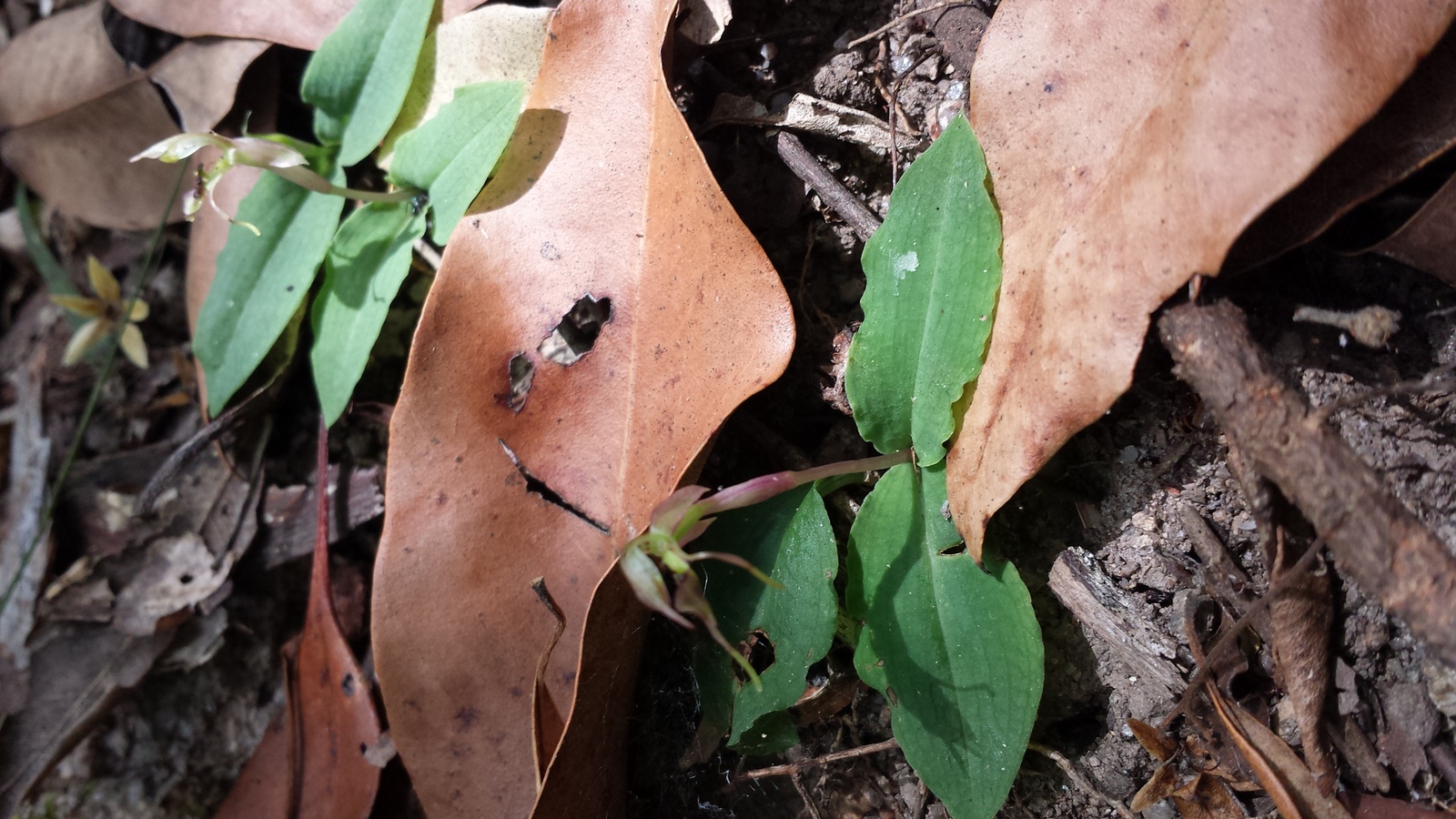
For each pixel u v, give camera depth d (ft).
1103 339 0.50
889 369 0.56
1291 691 0.55
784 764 0.64
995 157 0.54
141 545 0.74
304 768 0.69
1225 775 0.57
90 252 0.83
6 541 0.76
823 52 0.63
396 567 0.58
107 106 0.76
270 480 0.74
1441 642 0.45
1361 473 0.47
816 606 0.57
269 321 0.65
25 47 0.78
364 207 0.65
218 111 0.73
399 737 0.59
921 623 0.57
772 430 0.64
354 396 0.72
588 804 0.59
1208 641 0.56
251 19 0.71
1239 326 0.49
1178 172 0.48
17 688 0.74
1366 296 0.55
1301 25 0.47
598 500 0.58
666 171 0.57
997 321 0.54
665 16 0.58
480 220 0.59
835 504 0.62
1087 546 0.59
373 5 0.65
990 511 0.53
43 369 0.82
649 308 0.57
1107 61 0.51
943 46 0.61
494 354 0.59
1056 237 0.52
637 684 0.65
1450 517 0.54
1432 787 0.54
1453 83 0.49
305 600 0.75
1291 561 0.52
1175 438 0.57
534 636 0.58
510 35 0.64
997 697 0.55
